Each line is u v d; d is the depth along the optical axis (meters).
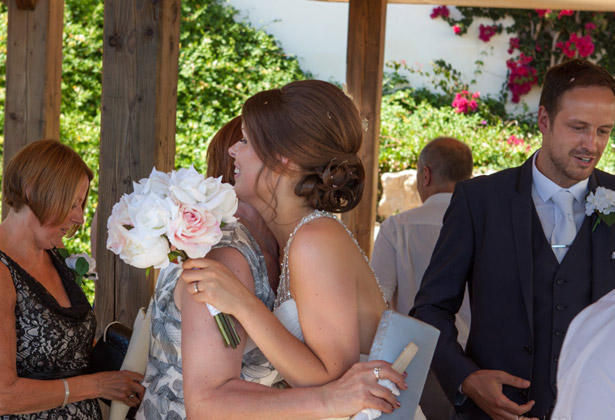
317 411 1.71
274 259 1.99
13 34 3.58
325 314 1.77
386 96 10.75
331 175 1.84
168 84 3.31
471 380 2.38
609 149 10.20
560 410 1.50
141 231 1.65
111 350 2.60
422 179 3.96
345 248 1.84
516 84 10.65
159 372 2.04
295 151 1.83
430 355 1.85
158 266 1.69
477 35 10.73
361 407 1.71
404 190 9.34
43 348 2.42
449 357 2.45
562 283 2.40
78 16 9.88
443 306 2.58
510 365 2.42
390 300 3.85
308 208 1.91
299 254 1.80
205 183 1.72
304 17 10.73
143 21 3.23
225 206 1.72
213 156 2.29
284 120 1.84
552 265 2.43
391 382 1.75
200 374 1.74
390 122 10.31
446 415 3.50
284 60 10.65
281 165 1.84
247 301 1.73
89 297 7.91
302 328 1.79
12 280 2.37
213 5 10.70
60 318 2.47
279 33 10.77
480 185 2.59
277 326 1.75
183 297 1.81
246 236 1.90
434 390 3.52
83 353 2.58
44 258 2.59
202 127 10.01
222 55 10.41
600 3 4.99
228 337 1.73
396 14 10.87
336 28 10.71
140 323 2.53
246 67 10.46
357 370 1.75
